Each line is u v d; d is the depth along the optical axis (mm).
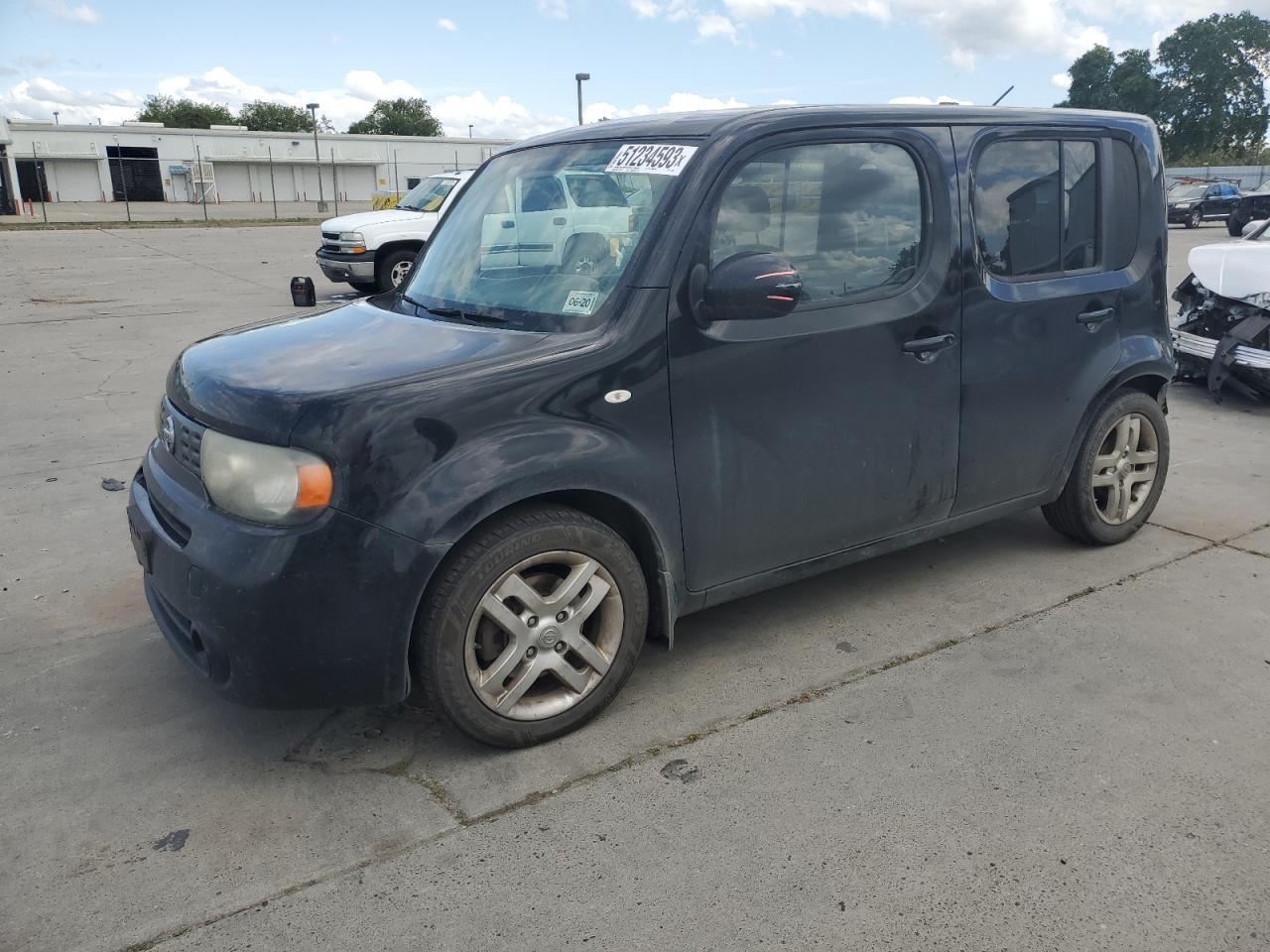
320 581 2609
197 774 2941
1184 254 21078
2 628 3914
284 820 2715
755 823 2670
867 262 3441
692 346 3057
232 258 20641
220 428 2758
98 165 58844
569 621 2998
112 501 5430
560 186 3453
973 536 4816
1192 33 77000
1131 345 4297
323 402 2646
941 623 3869
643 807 2748
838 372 3365
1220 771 2885
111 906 2387
